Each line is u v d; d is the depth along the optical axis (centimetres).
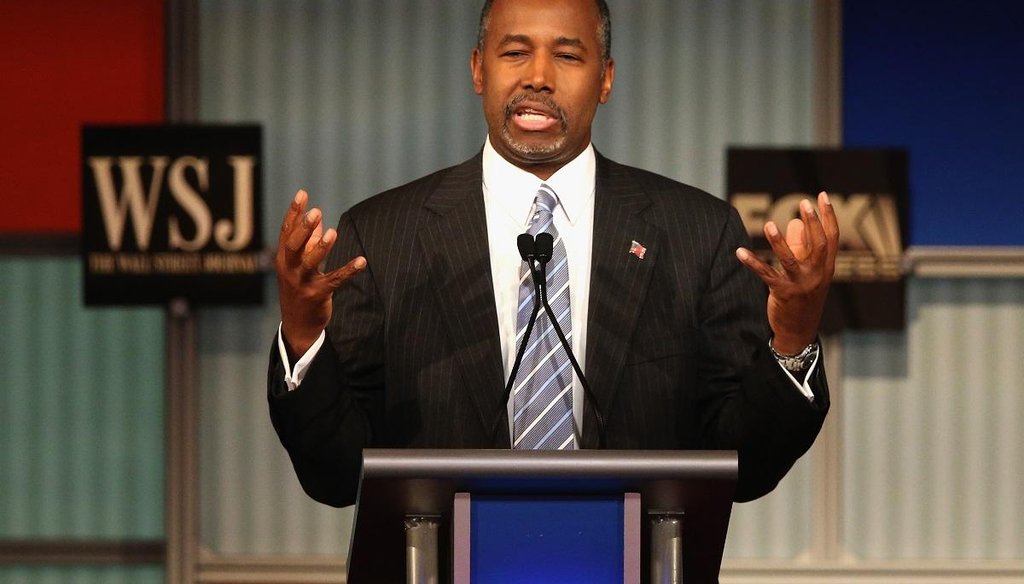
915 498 1934
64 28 1909
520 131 890
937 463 1938
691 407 883
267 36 1939
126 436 1934
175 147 1870
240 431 1927
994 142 1920
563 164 915
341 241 934
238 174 1873
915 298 1934
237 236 1877
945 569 1927
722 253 912
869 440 1933
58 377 1934
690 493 698
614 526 697
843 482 1933
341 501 887
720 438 869
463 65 1947
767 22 1938
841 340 1931
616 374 858
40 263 1928
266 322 1923
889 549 1933
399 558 752
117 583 1930
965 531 1938
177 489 1919
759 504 1933
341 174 1941
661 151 1941
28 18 1906
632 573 692
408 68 1947
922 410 1936
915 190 1917
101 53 1914
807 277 754
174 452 1917
